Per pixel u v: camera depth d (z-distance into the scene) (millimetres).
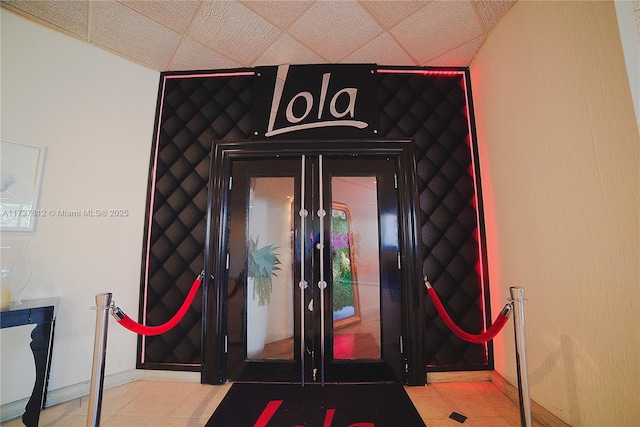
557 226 1698
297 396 2148
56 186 2201
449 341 2426
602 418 1419
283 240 2562
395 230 2506
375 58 2646
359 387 2279
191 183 2623
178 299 2490
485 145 2479
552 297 1740
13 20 2121
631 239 1287
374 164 2582
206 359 2352
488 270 2449
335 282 2492
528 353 1946
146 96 2705
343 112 2645
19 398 1929
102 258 2352
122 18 2186
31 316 1793
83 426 1808
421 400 2084
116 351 2359
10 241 1990
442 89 2717
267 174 2594
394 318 2406
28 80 2146
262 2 2057
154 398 2131
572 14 1562
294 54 2592
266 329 2479
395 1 2051
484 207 2508
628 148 1293
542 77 1796
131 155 2570
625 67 1302
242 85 2758
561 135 1656
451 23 2250
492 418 1866
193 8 2105
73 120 2314
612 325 1373
